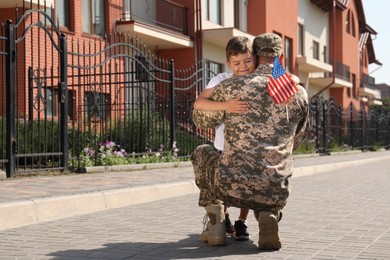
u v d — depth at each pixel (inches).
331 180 510.3
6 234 223.8
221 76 201.3
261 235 191.9
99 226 243.9
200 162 198.7
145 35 780.6
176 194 365.7
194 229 236.5
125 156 517.3
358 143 1295.5
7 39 375.6
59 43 422.3
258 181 183.9
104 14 743.7
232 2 1042.7
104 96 584.4
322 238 215.6
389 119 1584.6
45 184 343.3
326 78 1499.8
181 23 895.7
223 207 203.0
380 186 446.0
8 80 376.8
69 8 674.2
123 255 185.3
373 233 227.0
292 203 329.1
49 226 243.4
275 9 1166.3
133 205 316.5
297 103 189.0
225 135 189.2
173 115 579.8
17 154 383.6
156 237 218.1
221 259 179.6
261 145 184.5
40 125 450.3
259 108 185.3
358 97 1876.2
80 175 415.2
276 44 192.7
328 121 1110.4
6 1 559.8
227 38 918.4
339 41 1662.2
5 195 282.8
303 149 935.0
